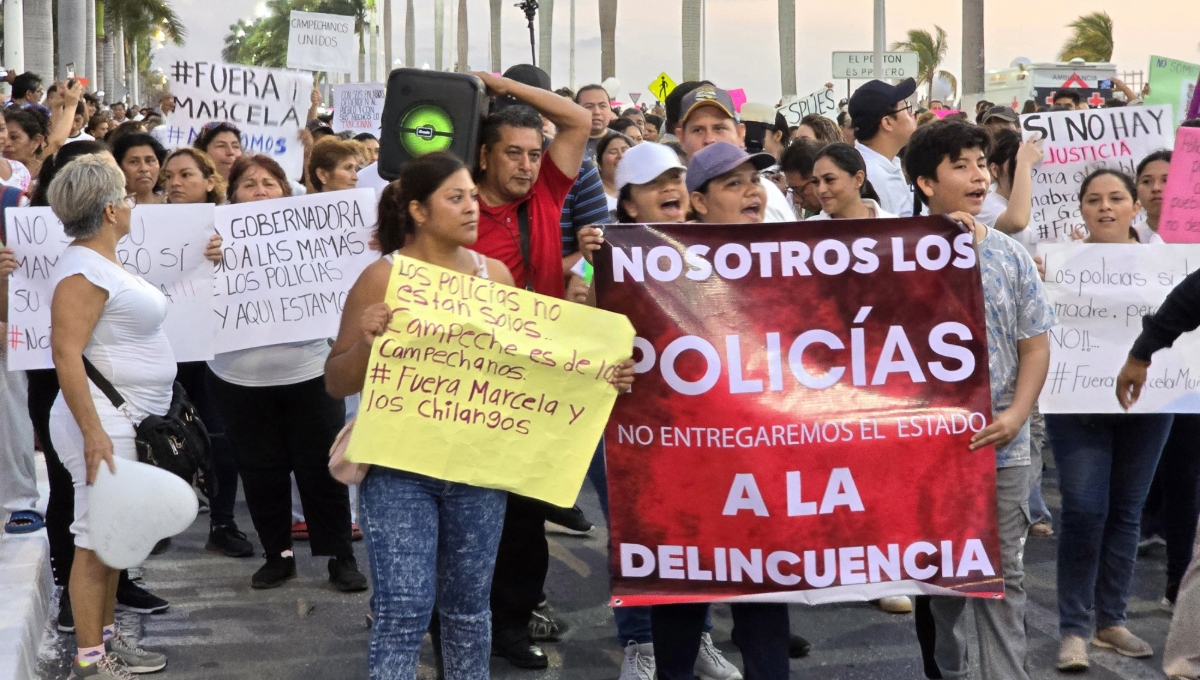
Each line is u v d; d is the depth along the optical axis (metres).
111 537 4.54
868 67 24.73
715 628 5.54
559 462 3.74
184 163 6.43
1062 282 5.29
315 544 6.04
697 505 3.88
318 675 4.92
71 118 8.62
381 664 3.69
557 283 4.72
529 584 4.97
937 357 3.89
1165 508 5.65
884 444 3.86
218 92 9.00
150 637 5.36
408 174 3.79
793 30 35.62
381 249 3.98
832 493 3.86
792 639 5.10
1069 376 5.11
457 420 3.67
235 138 7.68
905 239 3.89
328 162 6.35
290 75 9.16
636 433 3.89
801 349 3.88
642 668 4.64
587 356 3.71
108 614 4.90
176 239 5.95
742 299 3.88
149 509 4.52
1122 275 5.29
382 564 3.71
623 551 3.90
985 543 3.88
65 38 31.59
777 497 3.86
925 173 4.17
